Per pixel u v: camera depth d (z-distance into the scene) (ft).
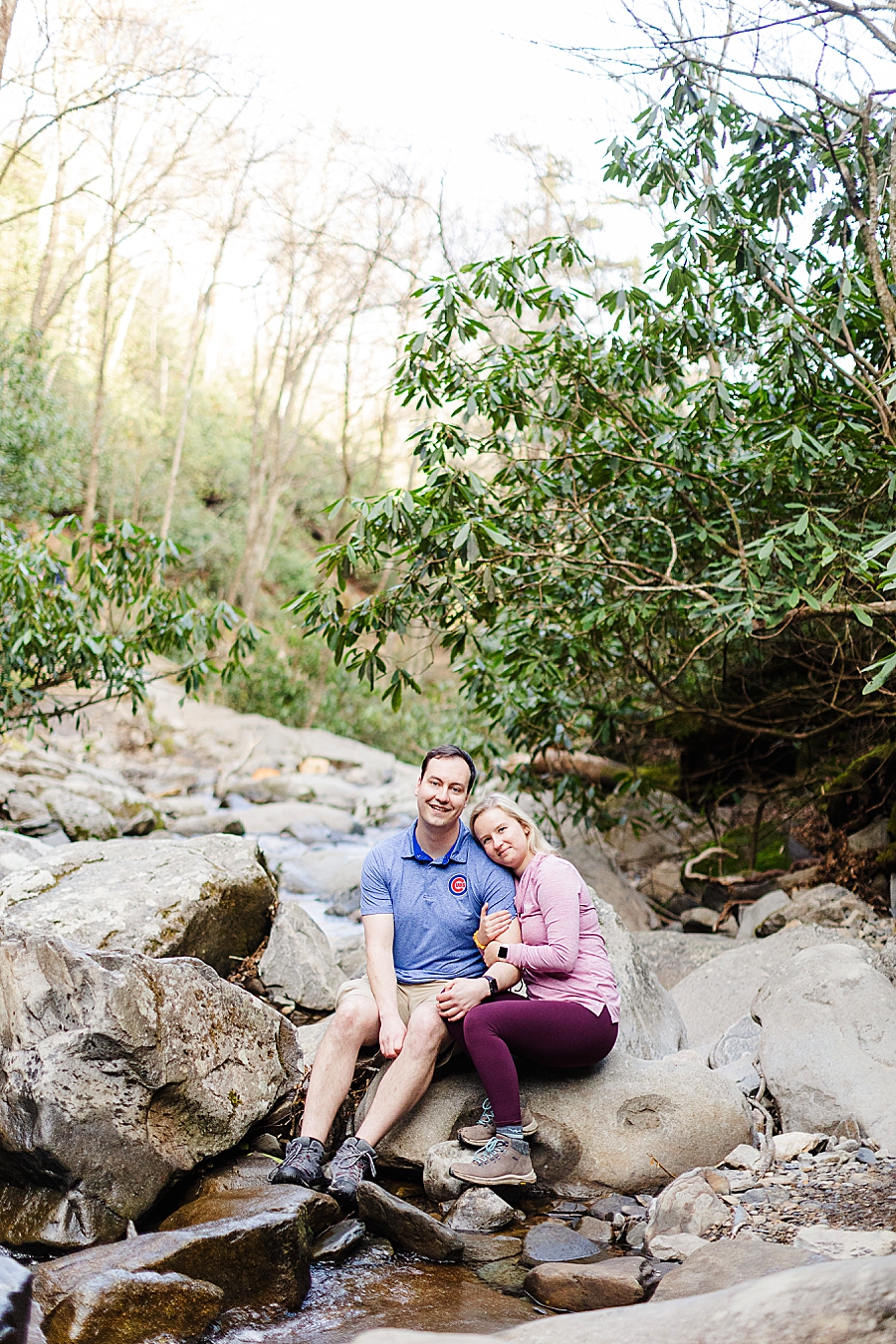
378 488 62.28
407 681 16.22
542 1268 8.18
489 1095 9.93
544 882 10.81
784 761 26.68
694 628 19.07
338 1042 10.19
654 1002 13.58
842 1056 10.93
